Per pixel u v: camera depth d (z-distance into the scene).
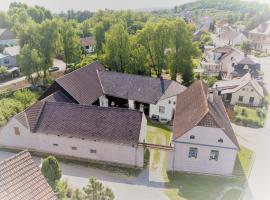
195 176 33.97
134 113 36.22
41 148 37.78
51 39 65.88
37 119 37.62
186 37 62.03
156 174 34.12
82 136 35.56
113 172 34.28
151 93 48.66
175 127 36.84
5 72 69.00
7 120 40.94
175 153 33.94
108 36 62.94
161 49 63.81
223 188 32.06
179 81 66.88
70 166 35.16
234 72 69.94
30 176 20.61
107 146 35.28
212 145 33.00
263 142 42.62
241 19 180.75
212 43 111.69
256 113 52.12
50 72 74.00
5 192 18.92
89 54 91.56
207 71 75.31
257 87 57.66
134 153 34.81
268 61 92.12
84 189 25.28
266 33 109.00
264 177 34.22
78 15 169.25
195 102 37.75
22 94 47.59
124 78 51.62
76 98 44.72
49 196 20.67
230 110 49.53
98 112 37.06
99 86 50.94
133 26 128.88
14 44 99.44
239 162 37.16
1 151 37.84
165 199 30.00
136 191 31.09
